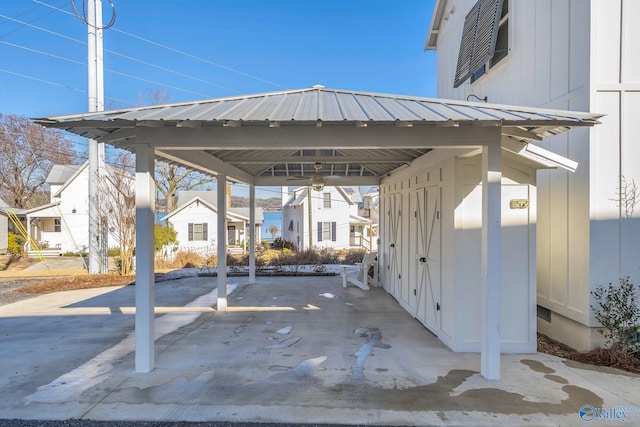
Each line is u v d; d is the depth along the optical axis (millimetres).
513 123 3098
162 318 6062
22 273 12164
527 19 5738
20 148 24953
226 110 3721
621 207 4359
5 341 4895
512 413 2951
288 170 8633
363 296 7793
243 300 7449
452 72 9492
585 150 4414
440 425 2787
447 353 4363
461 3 8820
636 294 4312
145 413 2971
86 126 3195
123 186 12227
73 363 4078
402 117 3197
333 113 3465
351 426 2781
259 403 3129
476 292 4414
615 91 4367
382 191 8891
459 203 4410
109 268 13641
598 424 2795
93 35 11125
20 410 3023
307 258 14016
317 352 4406
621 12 4355
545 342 4969
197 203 22125
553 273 5000
